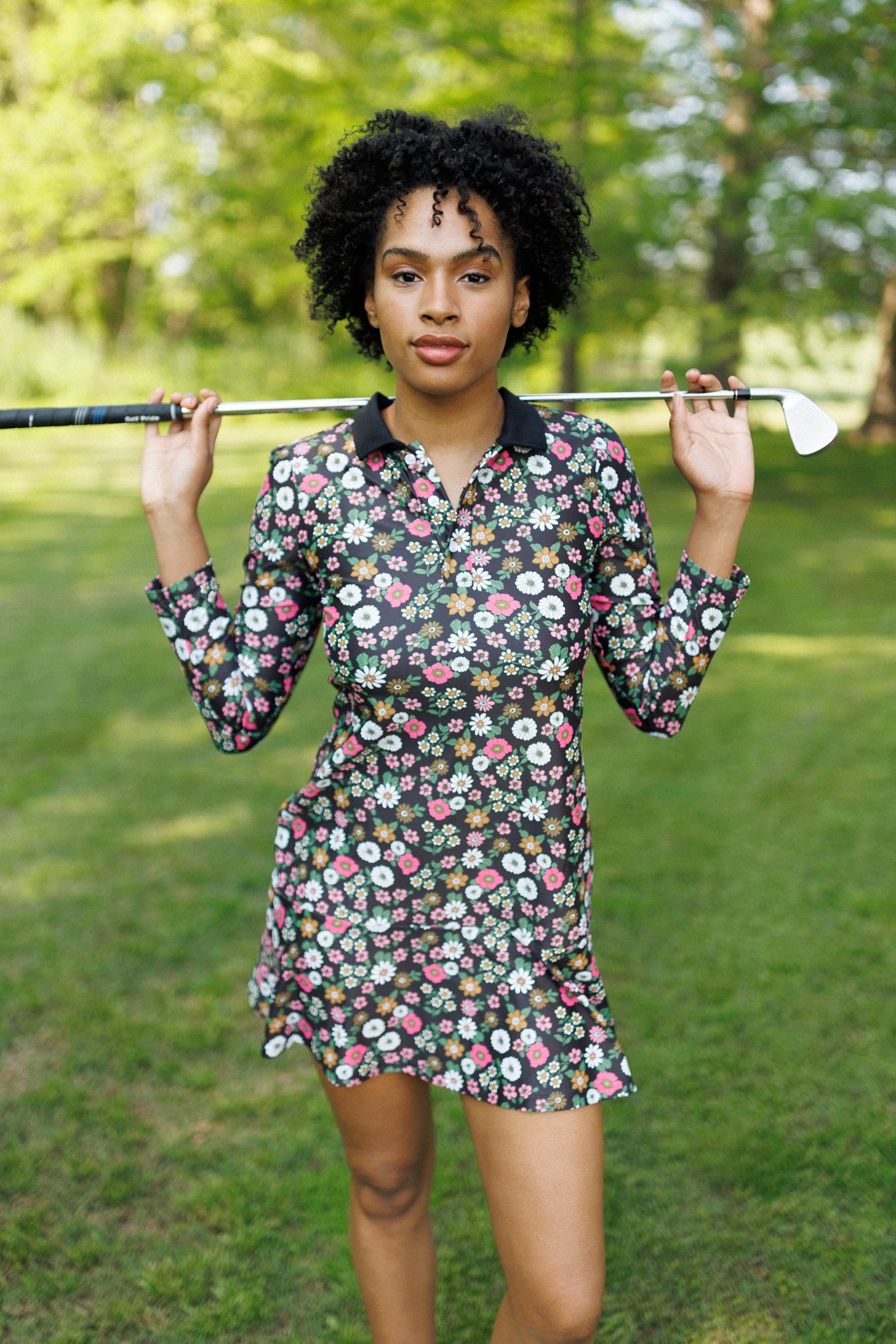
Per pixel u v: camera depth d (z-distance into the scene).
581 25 11.53
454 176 1.46
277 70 15.31
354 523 1.49
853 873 3.60
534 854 1.52
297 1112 2.58
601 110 11.60
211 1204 2.30
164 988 3.06
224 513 10.46
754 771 4.50
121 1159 2.42
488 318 1.48
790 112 11.18
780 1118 2.49
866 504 11.32
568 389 13.68
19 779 4.50
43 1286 2.10
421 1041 1.58
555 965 1.54
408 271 1.48
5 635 6.59
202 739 4.98
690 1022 2.85
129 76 19.84
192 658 1.59
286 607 1.57
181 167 20.36
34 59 19.86
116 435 16.77
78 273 21.91
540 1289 1.47
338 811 1.56
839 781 4.38
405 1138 1.66
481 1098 1.54
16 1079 2.68
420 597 1.47
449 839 1.52
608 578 1.58
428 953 1.55
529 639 1.46
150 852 3.86
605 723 5.18
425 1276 1.76
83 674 5.87
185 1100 2.62
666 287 12.24
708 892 3.51
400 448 1.49
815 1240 2.16
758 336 11.69
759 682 5.71
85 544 9.17
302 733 5.10
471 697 1.47
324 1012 1.59
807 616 7.07
